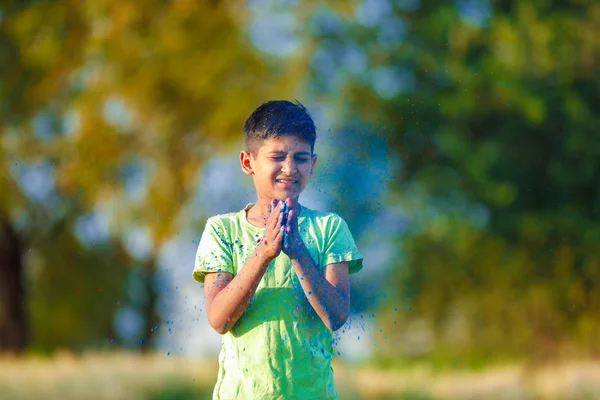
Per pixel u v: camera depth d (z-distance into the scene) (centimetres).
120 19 2878
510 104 3005
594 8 3102
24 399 1609
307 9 2966
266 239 493
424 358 3155
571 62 3078
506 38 2984
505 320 3334
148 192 3030
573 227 3209
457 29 2992
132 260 3216
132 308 3309
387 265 2975
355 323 573
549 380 1928
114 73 2947
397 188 2898
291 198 503
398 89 3009
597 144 3144
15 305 3497
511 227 3250
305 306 516
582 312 3253
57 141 3039
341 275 529
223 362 526
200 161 3064
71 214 3200
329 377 521
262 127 531
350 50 2981
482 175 3067
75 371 1752
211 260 534
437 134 2961
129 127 3067
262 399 505
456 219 3123
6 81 3009
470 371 2753
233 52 2980
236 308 502
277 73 3019
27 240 3356
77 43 2945
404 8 3094
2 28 2986
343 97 2786
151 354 2022
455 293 3309
